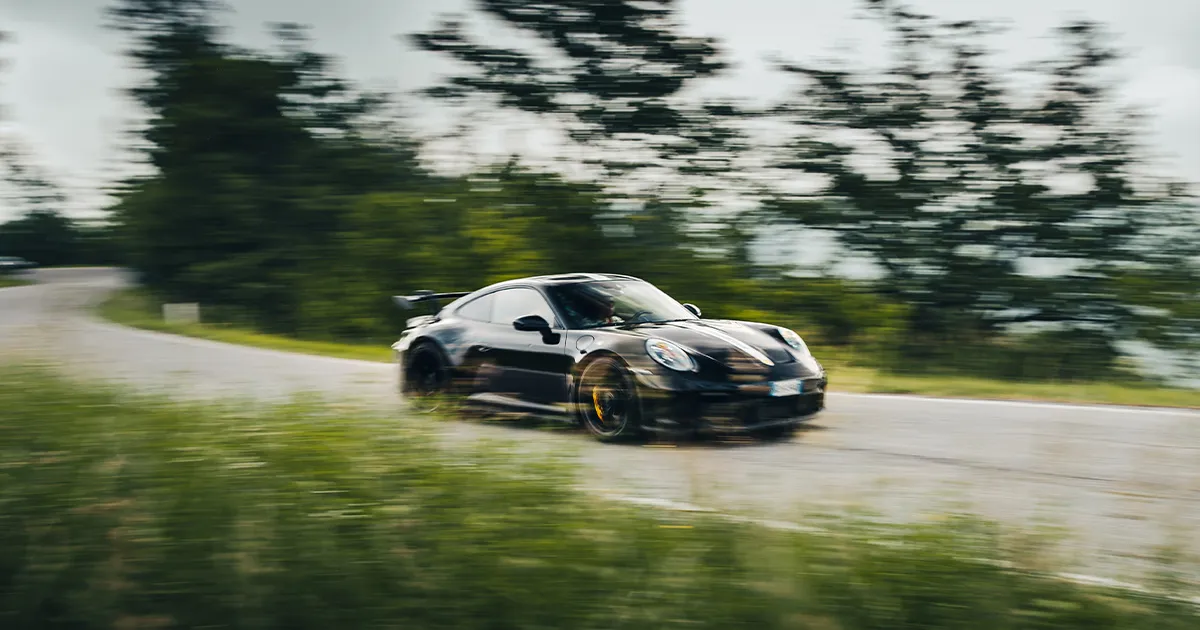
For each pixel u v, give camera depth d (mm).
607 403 5902
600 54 18859
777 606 2480
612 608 2482
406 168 23484
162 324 20719
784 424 5871
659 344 5844
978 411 6980
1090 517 3945
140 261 28203
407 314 19438
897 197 15719
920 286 15031
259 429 3508
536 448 3578
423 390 7176
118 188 28109
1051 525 3180
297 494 2996
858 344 13320
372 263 19734
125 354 12797
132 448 3363
